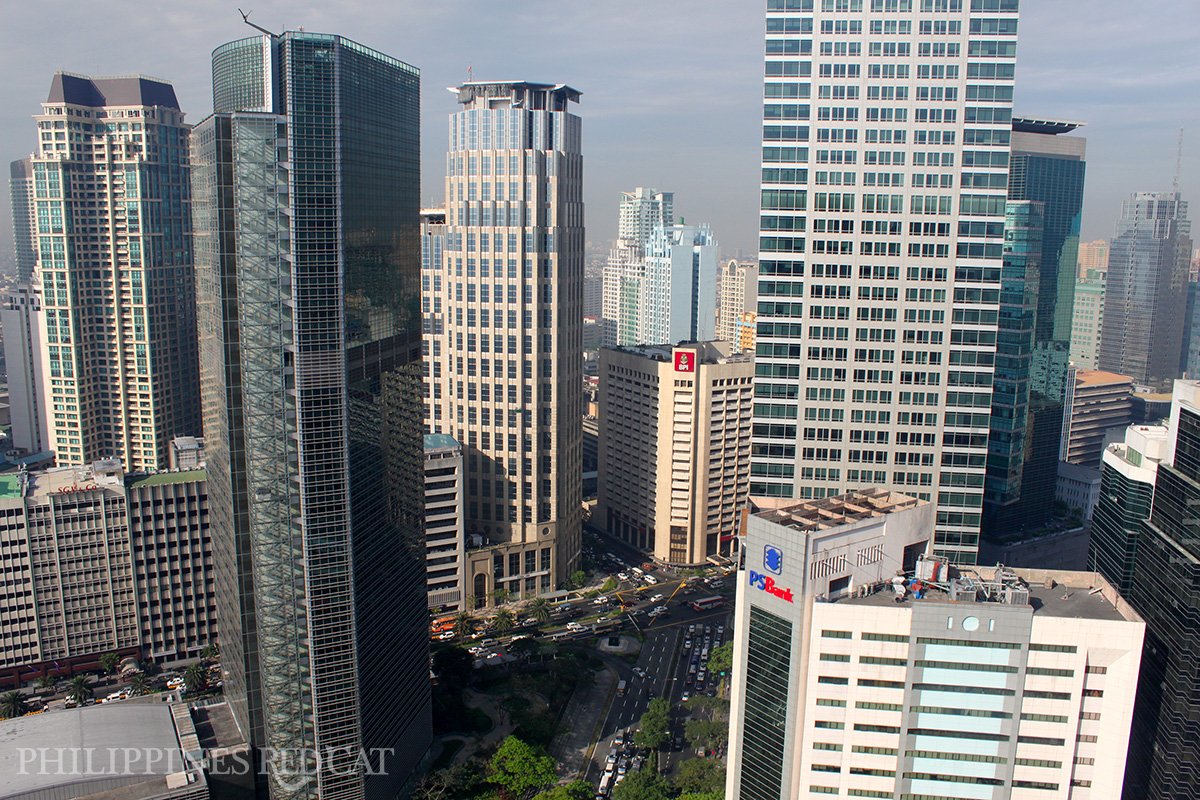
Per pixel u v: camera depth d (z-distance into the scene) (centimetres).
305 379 17850
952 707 15425
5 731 19925
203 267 19688
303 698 19325
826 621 15425
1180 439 18088
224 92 19062
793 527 15688
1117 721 15162
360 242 18788
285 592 18800
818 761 16050
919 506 17262
